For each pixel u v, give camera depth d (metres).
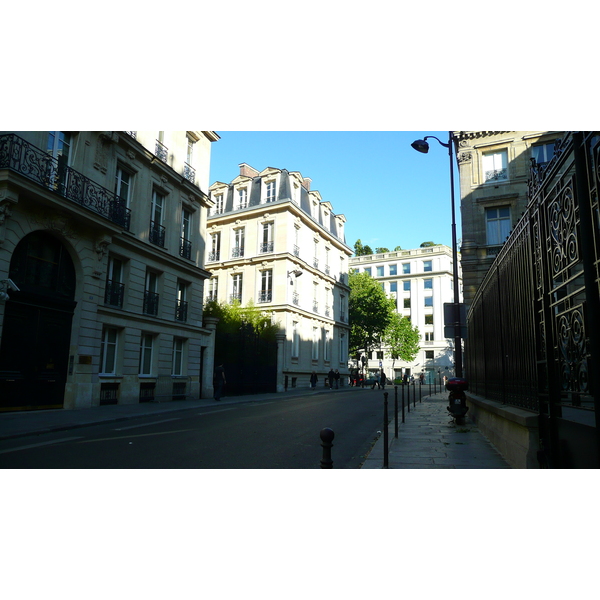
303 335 38.25
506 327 7.16
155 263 20.25
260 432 10.52
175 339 21.75
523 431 5.73
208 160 24.83
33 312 14.28
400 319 64.06
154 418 13.91
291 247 36.94
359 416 14.40
